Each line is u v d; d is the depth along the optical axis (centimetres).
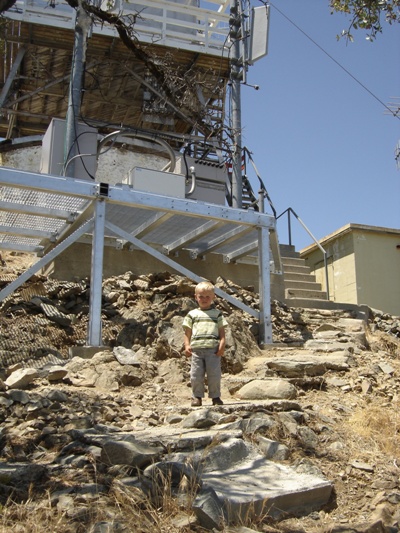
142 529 338
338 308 1124
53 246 974
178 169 1197
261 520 370
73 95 1053
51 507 353
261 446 467
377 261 1483
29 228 945
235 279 1089
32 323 805
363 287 1449
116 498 362
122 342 786
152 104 1454
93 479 392
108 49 1358
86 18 1077
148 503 360
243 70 1338
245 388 623
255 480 407
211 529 349
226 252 1083
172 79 1302
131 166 1393
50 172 1071
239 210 880
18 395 521
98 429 478
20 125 1645
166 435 459
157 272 1016
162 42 1365
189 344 578
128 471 399
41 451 441
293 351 819
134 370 650
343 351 795
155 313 831
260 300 884
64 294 884
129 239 802
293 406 557
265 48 1304
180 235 987
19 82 1476
